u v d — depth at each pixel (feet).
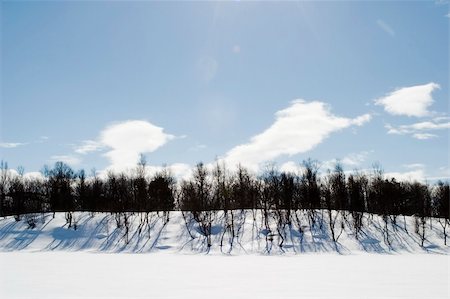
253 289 111.14
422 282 123.75
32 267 172.45
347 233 284.20
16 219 318.45
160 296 101.35
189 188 333.21
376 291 106.83
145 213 331.57
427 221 314.96
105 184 384.06
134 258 220.64
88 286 117.70
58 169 376.27
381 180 351.25
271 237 271.90
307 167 341.21
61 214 330.54
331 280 129.08
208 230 279.49
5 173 383.86
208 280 129.39
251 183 336.90
